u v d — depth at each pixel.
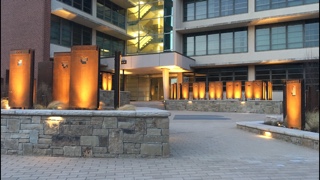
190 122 14.72
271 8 26.97
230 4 28.75
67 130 6.61
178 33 30.48
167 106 24.62
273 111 20.72
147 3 31.75
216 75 29.42
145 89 31.80
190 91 27.14
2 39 24.16
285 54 26.77
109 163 6.01
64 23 24.73
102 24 27.38
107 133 6.55
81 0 25.91
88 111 6.56
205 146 8.20
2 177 5.00
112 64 27.17
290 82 10.16
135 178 5.02
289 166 5.93
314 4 25.39
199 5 30.20
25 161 6.13
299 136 8.45
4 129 6.79
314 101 11.92
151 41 31.23
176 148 7.86
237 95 23.50
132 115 6.49
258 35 28.11
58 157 6.51
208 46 30.02
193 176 5.16
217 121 15.25
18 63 8.02
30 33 22.80
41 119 6.68
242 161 6.37
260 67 27.88
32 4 22.91
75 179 4.92
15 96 7.99
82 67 7.55
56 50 23.59
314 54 25.45
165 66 25.88
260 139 9.54
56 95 8.59
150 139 6.55
